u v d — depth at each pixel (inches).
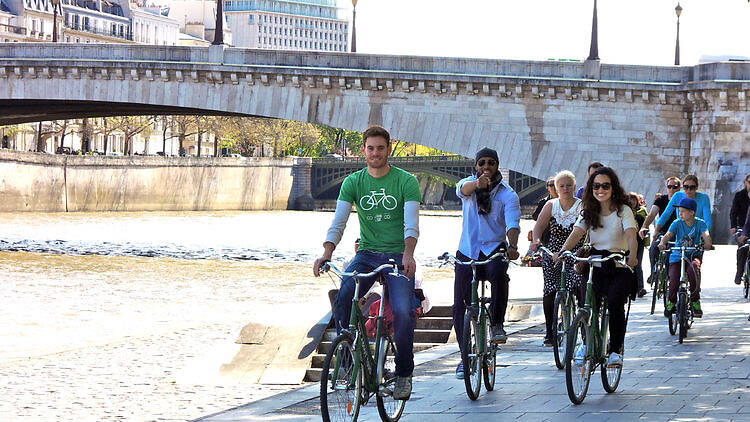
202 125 7244.1
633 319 1029.8
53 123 6909.5
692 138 2832.2
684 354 796.6
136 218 5526.6
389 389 543.5
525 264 789.2
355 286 539.8
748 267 1239.5
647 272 1680.6
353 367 518.9
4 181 5260.8
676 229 900.6
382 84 3014.3
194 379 847.7
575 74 2888.8
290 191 7381.9
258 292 2164.1
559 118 2915.8
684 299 862.5
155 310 1801.2
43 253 3117.6
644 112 2861.7
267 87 3117.6
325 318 900.6
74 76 3262.8
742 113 2746.1
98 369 950.4
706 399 604.7
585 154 2903.5
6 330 1494.8
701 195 919.0
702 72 2785.4
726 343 858.8
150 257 3063.5
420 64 2989.7
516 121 2945.4
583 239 749.3
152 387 826.8
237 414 601.6
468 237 671.1
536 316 1045.2
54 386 840.9
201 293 2126.0
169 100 3198.8
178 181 6505.9
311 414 597.6
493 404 604.1
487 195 663.8
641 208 1181.7
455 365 764.0
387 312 570.9
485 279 665.6
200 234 4293.8
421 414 577.9
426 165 6501.0
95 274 2517.2
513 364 758.5
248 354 864.9
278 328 889.5
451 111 2979.8
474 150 2965.1
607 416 559.5
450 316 971.3
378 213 552.1
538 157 2935.5
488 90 2942.9
